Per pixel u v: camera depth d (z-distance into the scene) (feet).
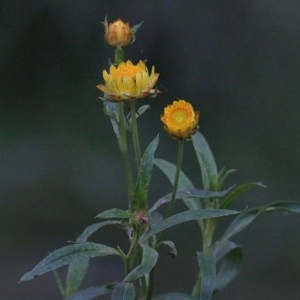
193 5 40.91
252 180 38.27
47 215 37.24
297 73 40.96
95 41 41.24
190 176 37.27
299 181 38.34
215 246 15.44
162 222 12.94
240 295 34.53
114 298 12.83
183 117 13.58
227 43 41.11
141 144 37.91
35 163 38.99
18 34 41.37
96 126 40.24
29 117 40.88
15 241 36.29
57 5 41.14
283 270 35.24
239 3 41.19
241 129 40.37
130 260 13.07
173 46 40.83
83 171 38.55
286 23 41.29
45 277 33.68
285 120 40.34
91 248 13.00
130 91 13.51
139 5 40.65
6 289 33.94
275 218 36.14
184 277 34.14
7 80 41.39
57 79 41.42
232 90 40.96
